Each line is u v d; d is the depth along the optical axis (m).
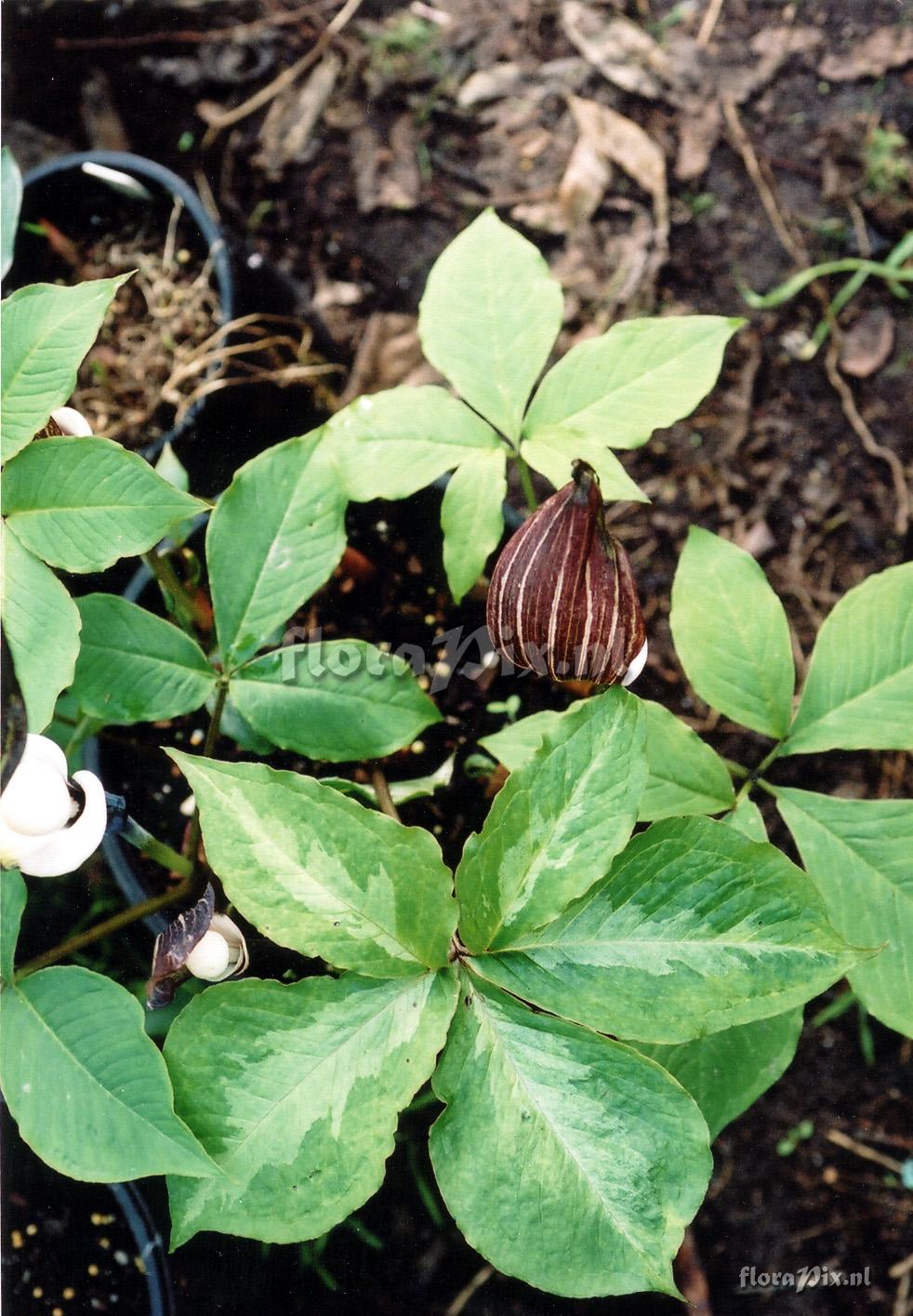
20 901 0.50
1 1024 0.49
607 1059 0.48
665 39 0.83
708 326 0.56
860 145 0.83
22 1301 0.72
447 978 0.49
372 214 0.83
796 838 0.58
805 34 0.83
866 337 0.83
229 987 0.49
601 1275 0.47
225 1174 0.47
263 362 0.79
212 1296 0.73
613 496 0.54
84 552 0.49
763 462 0.82
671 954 0.48
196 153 0.84
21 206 0.76
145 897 0.66
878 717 0.58
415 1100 0.74
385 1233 0.75
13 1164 0.72
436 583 0.70
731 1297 0.77
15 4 0.83
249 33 0.84
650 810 0.57
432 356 0.58
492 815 0.48
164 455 0.66
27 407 0.48
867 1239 0.77
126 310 0.77
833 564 0.82
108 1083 0.48
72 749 0.67
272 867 0.48
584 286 0.82
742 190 0.83
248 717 0.56
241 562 0.55
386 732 0.56
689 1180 0.47
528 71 0.83
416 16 0.83
